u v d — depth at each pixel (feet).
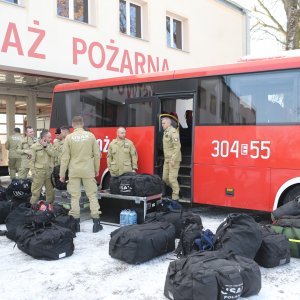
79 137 22.03
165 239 17.66
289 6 50.34
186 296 12.50
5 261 17.63
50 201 27.22
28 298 13.82
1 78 46.16
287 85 22.25
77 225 22.12
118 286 14.71
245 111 23.59
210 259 13.42
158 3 50.21
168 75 26.91
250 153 23.30
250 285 13.25
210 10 59.47
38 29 37.27
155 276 15.62
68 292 14.26
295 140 21.83
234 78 24.16
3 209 24.34
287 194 22.45
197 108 25.53
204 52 58.39
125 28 47.73
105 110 30.35
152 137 27.48
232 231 15.72
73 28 40.32
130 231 17.40
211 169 24.79
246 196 23.43
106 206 24.11
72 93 32.76
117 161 26.73
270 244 16.08
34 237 17.79
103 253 18.54
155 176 23.79
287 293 13.94
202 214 26.91
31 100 53.62
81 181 22.93
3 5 34.55
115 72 44.60
